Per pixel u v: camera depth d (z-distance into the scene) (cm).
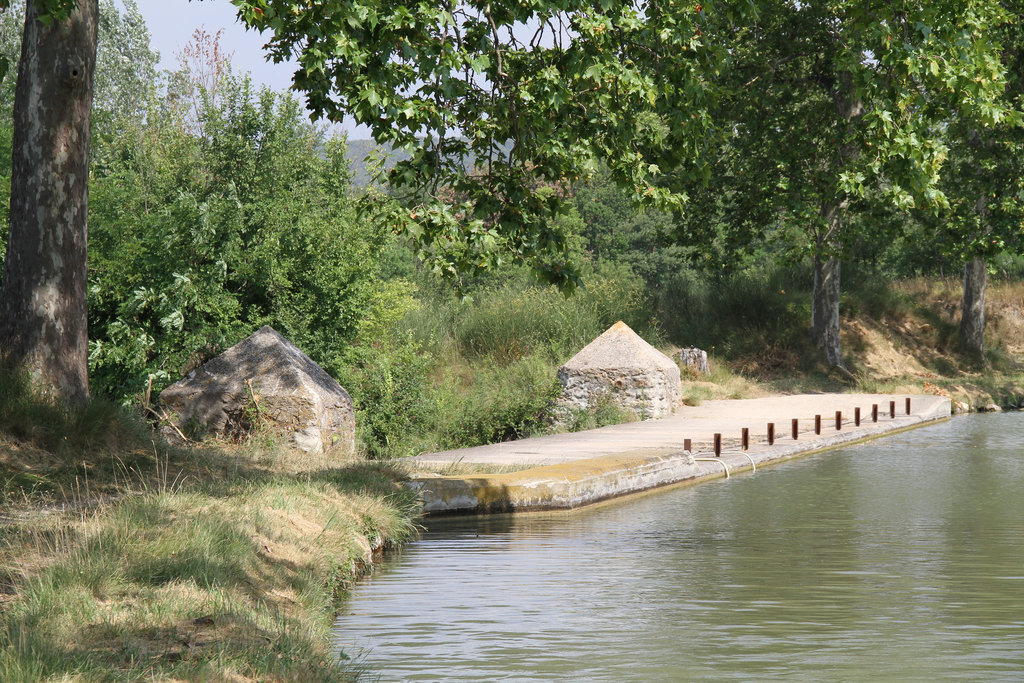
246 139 2648
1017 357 4869
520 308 3528
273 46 1159
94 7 1394
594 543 1298
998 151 3666
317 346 2556
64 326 1366
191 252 2405
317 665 712
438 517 1489
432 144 1209
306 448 1717
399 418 2619
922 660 791
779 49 3591
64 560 799
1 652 590
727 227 3878
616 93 1289
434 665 777
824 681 738
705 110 1338
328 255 2584
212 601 779
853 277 4859
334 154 2748
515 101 1263
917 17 1329
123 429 1345
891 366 4397
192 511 1016
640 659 794
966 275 4662
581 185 5803
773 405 3192
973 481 1886
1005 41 3266
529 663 784
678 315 4362
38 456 1202
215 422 1734
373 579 1084
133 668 618
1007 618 923
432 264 1204
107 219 2406
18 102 1370
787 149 3684
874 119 1339
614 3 1254
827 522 1455
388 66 1077
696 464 1947
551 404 2767
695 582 1071
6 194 2252
